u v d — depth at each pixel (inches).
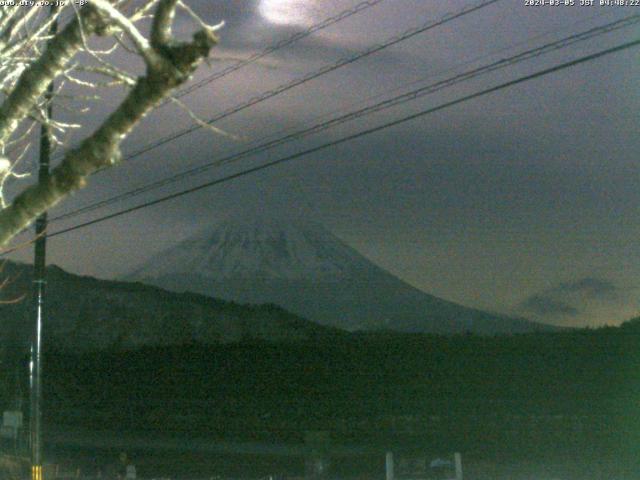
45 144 327.9
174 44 151.5
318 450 1195.9
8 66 231.9
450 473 879.1
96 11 177.8
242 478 1103.6
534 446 1201.4
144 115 157.9
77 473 1133.1
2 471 1175.6
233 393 1642.5
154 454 1325.0
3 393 1852.9
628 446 1165.7
